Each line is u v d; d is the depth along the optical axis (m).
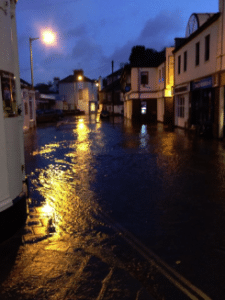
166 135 18.22
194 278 3.14
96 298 2.82
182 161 9.60
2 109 4.09
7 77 4.30
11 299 2.82
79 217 4.98
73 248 3.85
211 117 16.25
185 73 21.33
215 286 3.00
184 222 4.67
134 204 5.59
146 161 9.80
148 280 3.12
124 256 3.62
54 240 4.09
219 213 5.00
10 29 4.48
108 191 6.50
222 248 3.79
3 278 3.17
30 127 27.92
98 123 33.41
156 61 34.88
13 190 4.48
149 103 35.28
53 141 16.84
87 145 14.55
